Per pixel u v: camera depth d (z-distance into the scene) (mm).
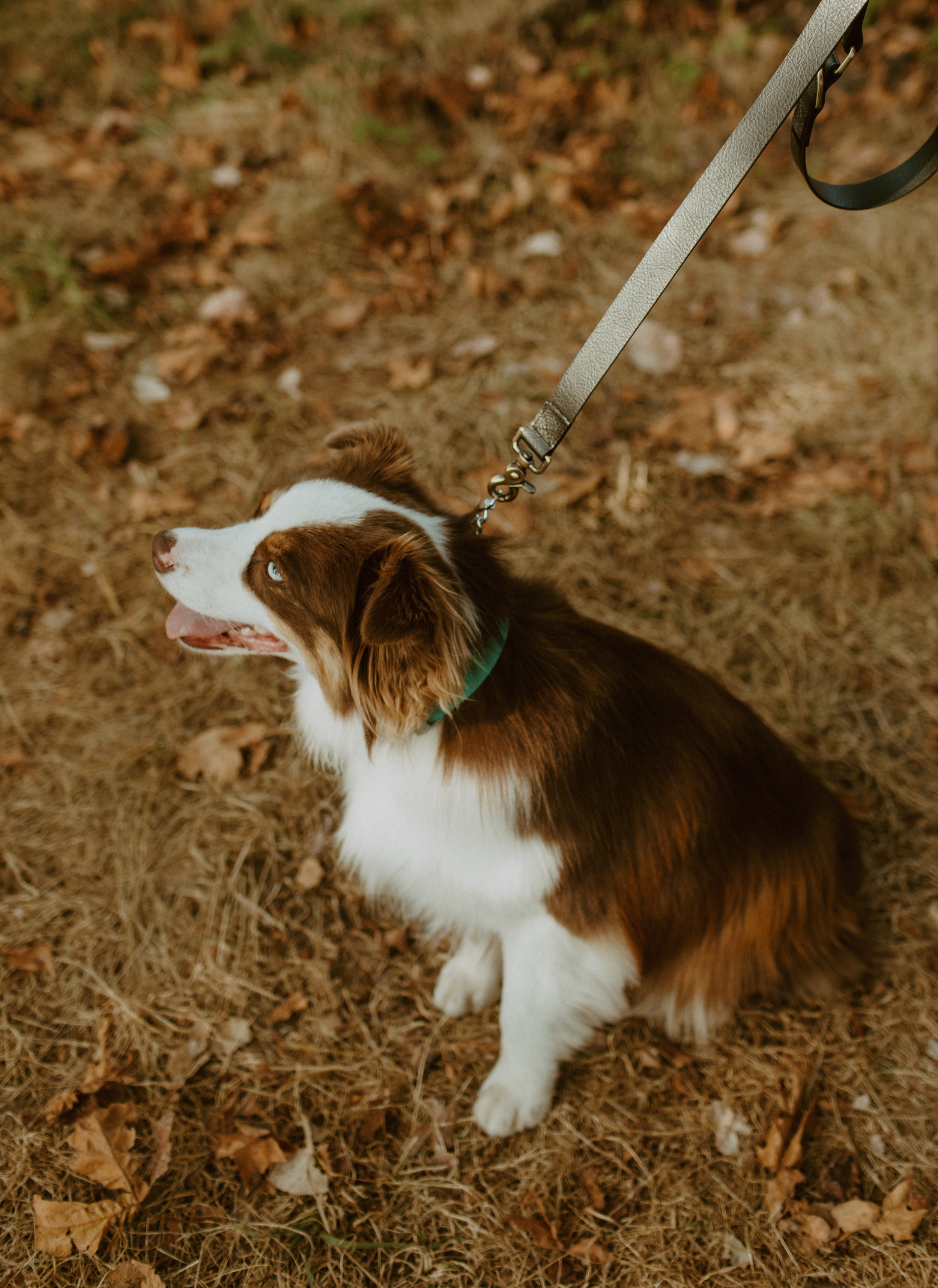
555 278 4332
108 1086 2195
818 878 2199
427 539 1733
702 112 5125
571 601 3209
